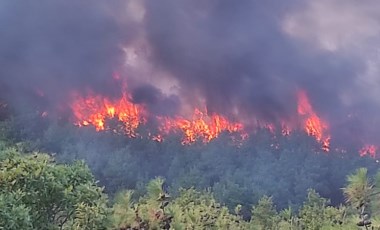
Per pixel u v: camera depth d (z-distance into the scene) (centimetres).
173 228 1698
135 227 1666
